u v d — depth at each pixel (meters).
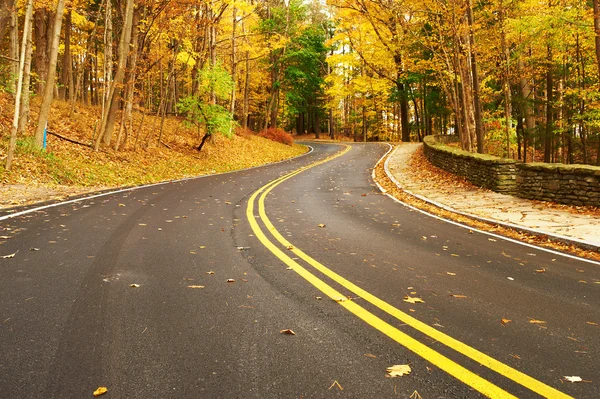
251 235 6.99
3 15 13.98
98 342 3.06
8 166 11.91
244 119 37.12
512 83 24.89
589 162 28.86
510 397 2.49
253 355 2.93
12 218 7.52
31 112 18.28
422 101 48.69
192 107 24.11
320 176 19.55
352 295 4.23
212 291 4.23
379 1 19.36
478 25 17.94
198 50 26.41
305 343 3.14
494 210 10.30
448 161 18.14
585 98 20.20
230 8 26.28
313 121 71.25
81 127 19.41
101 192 11.92
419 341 3.22
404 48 22.05
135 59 19.91
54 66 14.12
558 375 2.77
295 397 2.45
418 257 5.95
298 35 40.03
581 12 17.17
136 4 19.45
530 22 17.53
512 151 29.94
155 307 3.76
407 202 12.16
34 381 2.54
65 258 5.20
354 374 2.71
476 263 5.72
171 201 10.79
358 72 48.16
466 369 2.81
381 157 29.08
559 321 3.70
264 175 19.91
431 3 18.41
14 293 3.96
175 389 2.50
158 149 22.61
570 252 6.58
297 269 5.07
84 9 22.45
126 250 5.72
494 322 3.65
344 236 7.24
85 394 2.43
